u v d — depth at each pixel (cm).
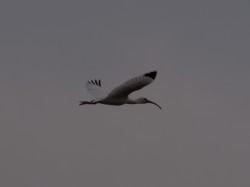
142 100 3061
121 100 2912
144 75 2770
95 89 3030
